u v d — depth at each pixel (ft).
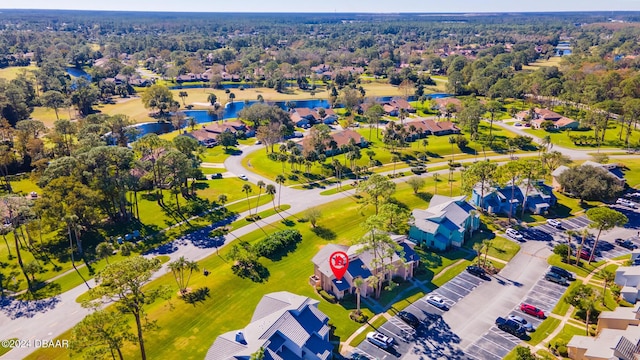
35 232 319.27
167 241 349.41
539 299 273.75
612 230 361.71
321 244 343.26
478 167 387.14
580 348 219.20
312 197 439.63
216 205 416.26
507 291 282.56
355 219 384.06
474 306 268.21
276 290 285.02
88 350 203.72
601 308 263.08
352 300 274.16
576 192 411.75
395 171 517.14
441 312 262.67
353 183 479.00
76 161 373.20
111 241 347.56
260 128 650.43
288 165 532.73
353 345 235.61
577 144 602.44
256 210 406.00
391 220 333.42
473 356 226.99
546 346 232.12
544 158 482.28
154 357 226.58
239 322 255.50
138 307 209.97
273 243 328.90
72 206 327.88
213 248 337.93
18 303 273.95
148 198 422.82
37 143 508.12
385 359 225.15
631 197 422.82
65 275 304.30
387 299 275.59
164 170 398.62
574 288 263.49
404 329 248.32
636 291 264.93
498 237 352.69
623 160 529.04
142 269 207.82
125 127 610.24
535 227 368.68
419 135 641.40
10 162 475.31
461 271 306.35
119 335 205.77
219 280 290.76
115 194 364.38
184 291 278.05
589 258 315.37
